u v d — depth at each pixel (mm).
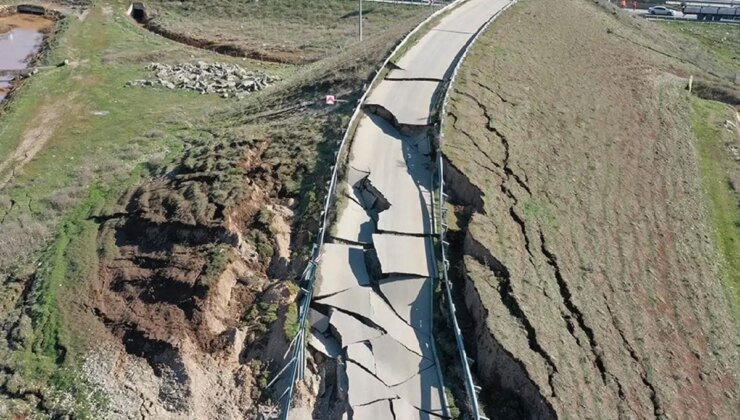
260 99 33656
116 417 16109
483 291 17734
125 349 17781
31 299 20297
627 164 28828
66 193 26438
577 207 24391
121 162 28844
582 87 33562
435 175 22672
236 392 16094
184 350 16938
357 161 22953
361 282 18547
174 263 19688
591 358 17984
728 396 19188
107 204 24812
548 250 20969
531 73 32094
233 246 19703
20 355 18219
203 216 20812
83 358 17812
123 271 20422
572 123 29812
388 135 24844
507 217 21250
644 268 23125
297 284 18344
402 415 15172
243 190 21688
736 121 36406
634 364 18672
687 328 21203
